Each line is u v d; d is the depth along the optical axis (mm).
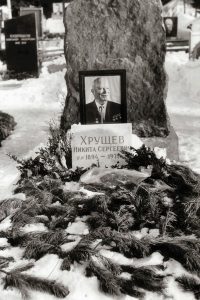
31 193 4945
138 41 6773
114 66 6891
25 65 17062
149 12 6676
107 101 6328
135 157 5543
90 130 5656
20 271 3740
